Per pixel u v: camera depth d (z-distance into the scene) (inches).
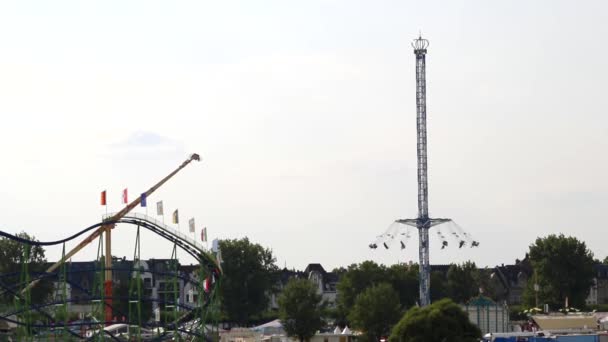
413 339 6589.6
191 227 7780.5
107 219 7347.4
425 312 6688.0
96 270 7145.7
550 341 7751.0
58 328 7460.6
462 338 6594.5
